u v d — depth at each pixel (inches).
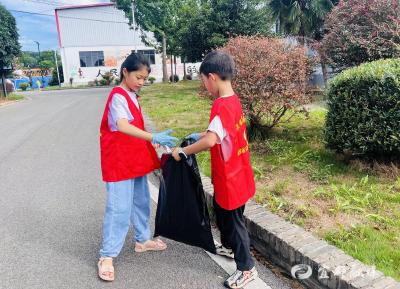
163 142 103.7
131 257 123.1
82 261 121.7
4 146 304.5
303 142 235.9
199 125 336.8
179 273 112.8
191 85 996.6
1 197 183.3
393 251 108.4
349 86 177.2
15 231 144.9
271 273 110.8
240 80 220.2
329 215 134.8
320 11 674.8
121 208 111.3
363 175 172.7
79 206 169.6
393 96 160.1
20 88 1524.4
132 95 109.7
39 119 471.5
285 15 741.3
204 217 106.7
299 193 155.8
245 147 101.0
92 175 217.3
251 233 125.6
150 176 210.1
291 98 220.8
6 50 770.8
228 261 119.2
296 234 114.0
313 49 335.3
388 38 281.3
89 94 949.2
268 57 223.8
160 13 1035.3
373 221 129.2
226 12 751.1
